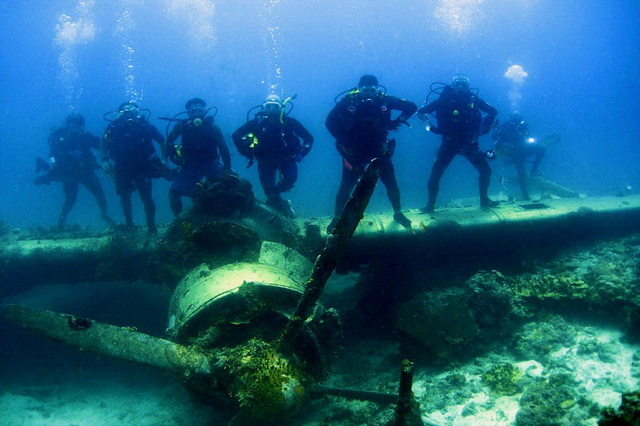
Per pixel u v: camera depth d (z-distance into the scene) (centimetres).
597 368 424
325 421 433
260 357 341
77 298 864
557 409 373
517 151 987
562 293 530
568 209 655
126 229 708
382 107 571
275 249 480
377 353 568
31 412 575
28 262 632
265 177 663
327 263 296
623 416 226
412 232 604
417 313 528
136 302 845
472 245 635
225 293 385
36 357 721
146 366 347
